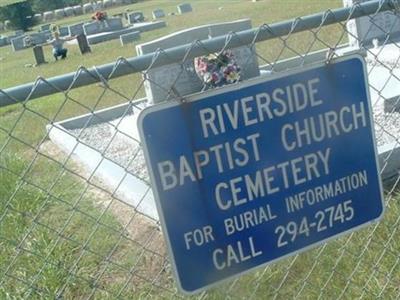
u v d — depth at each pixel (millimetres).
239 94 2471
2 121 10430
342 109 2662
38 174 6906
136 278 4191
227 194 2508
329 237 2723
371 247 3893
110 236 4902
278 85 2531
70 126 9148
